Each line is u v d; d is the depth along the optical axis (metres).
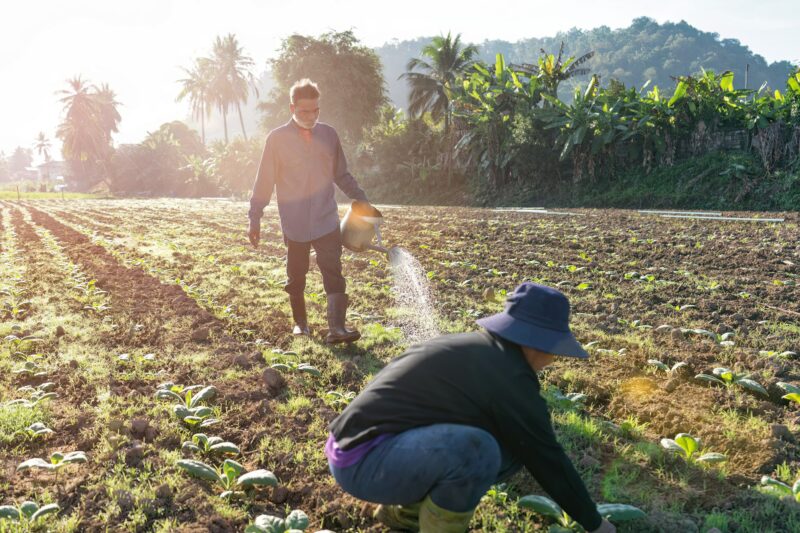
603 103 26.00
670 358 4.43
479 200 30.05
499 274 7.73
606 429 3.38
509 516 2.58
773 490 2.74
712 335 4.98
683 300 6.32
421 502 2.23
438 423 2.01
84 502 2.62
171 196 60.91
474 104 30.45
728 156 22.94
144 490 2.69
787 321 5.61
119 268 8.59
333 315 4.84
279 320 5.63
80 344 4.92
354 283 7.28
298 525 2.35
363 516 2.56
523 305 2.10
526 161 27.98
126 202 36.06
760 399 3.86
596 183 26.53
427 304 6.14
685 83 24.11
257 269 8.31
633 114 25.92
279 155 4.73
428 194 34.28
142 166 70.44
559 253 9.59
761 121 22.30
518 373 2.01
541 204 27.31
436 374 2.03
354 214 4.82
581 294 6.68
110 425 3.29
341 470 2.11
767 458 3.04
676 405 3.66
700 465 2.97
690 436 3.08
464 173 33.41
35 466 2.90
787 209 20.05
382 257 9.20
